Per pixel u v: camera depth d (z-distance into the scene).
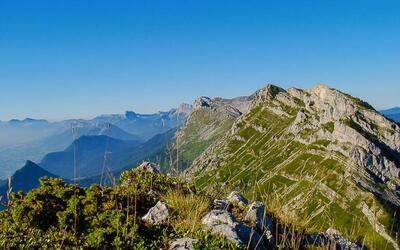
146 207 14.15
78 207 12.85
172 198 14.05
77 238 11.60
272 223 13.48
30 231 12.13
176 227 12.21
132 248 11.04
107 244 11.19
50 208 12.99
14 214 12.55
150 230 11.98
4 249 10.77
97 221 12.10
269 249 12.33
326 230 13.05
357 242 12.70
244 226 12.36
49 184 14.03
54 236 11.62
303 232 13.30
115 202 13.17
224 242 11.11
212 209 13.84
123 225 11.54
